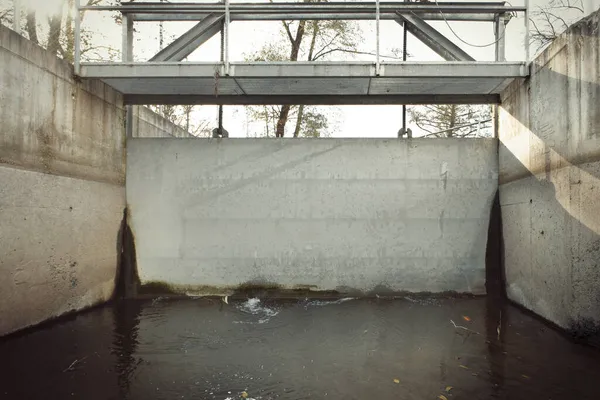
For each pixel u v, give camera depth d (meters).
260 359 4.70
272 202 7.53
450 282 7.44
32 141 5.21
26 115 5.11
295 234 7.51
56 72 5.69
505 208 7.13
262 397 3.81
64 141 5.84
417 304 7.00
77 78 6.15
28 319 5.18
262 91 7.14
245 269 7.51
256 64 6.04
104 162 6.88
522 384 4.02
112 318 6.16
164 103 7.52
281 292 7.49
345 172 7.52
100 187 6.75
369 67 6.02
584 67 4.75
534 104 5.99
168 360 4.65
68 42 9.26
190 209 7.54
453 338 5.35
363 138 7.54
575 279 5.01
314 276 7.49
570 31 5.04
